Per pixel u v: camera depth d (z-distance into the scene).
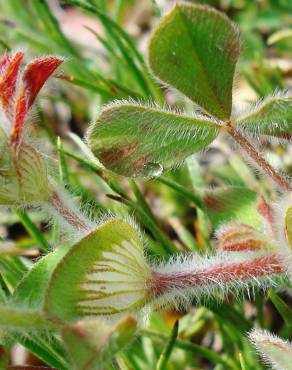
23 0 0.12
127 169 0.06
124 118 0.06
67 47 0.10
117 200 0.08
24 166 0.06
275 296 0.07
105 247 0.06
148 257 0.07
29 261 0.08
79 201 0.08
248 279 0.06
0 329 0.06
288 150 0.09
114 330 0.05
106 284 0.06
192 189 0.09
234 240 0.06
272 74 0.10
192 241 0.08
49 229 0.09
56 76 0.07
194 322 0.08
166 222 0.09
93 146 0.06
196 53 0.06
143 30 0.12
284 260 0.06
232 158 0.09
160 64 0.06
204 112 0.06
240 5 0.11
